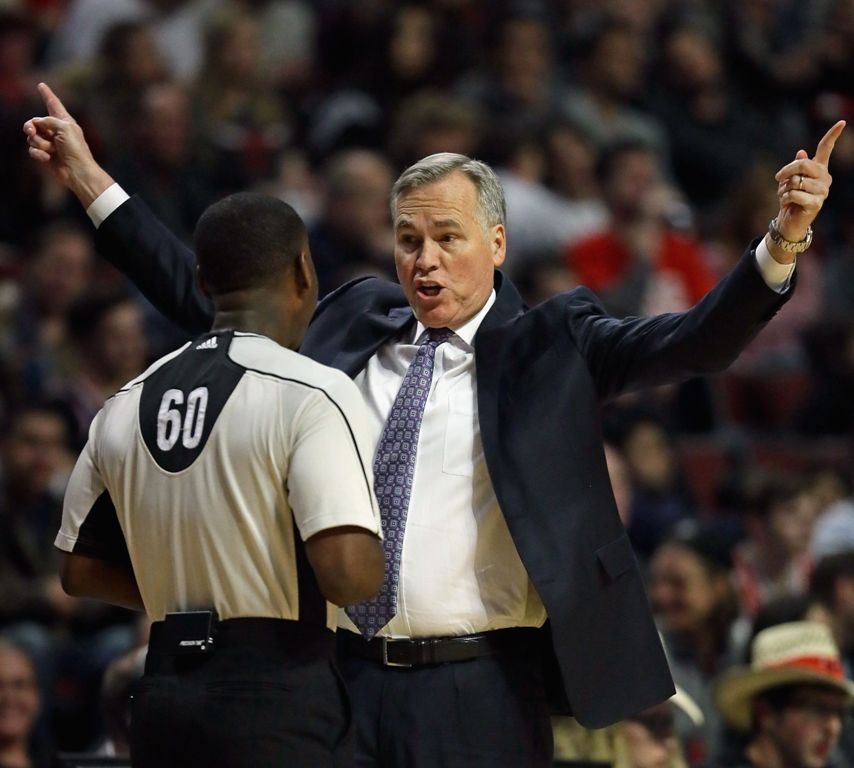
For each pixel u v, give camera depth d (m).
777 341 36.56
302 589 12.41
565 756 18.02
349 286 15.28
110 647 23.19
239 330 12.93
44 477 25.78
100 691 22.66
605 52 41.22
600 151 39.59
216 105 37.66
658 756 18.16
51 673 22.53
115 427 12.94
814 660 19.55
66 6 41.25
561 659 13.30
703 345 13.22
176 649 12.34
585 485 13.73
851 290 38.38
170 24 40.69
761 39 47.41
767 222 36.00
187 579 12.49
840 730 20.08
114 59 34.53
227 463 12.36
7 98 33.53
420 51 40.31
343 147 37.50
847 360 34.78
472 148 34.84
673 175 42.22
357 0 41.91
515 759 13.60
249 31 38.31
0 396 27.97
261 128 37.72
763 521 27.69
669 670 13.85
